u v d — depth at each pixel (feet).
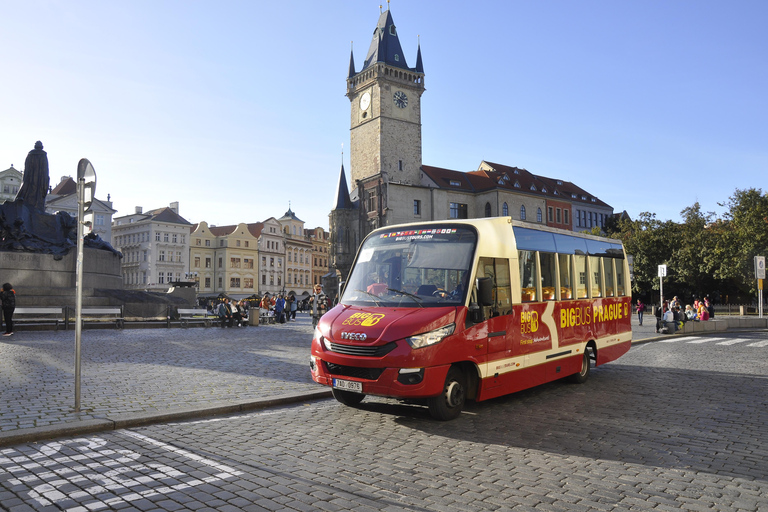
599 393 34.76
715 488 17.53
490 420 26.84
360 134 252.83
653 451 21.68
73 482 16.97
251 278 329.93
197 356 47.47
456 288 27.58
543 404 31.12
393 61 248.32
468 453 21.02
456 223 30.01
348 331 25.94
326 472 18.31
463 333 26.66
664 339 79.51
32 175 82.12
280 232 352.28
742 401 32.12
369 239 31.91
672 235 180.86
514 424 26.04
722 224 180.04
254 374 37.93
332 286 251.19
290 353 51.21
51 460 19.12
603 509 15.65
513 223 32.30
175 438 22.27
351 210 251.80
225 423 25.20
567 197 286.66
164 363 42.39
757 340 77.61
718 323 95.20
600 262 42.80
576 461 20.25
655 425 26.05
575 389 36.29
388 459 20.01
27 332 66.03
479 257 28.40
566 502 16.11
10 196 247.09
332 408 28.96
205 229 321.11
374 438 23.02
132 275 306.96
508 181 257.75
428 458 20.26
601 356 41.37
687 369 46.11
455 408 26.76
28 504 15.19
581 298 39.01
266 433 23.48
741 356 56.24
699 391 35.50
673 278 181.47
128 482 16.98
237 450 20.70
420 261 29.07
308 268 378.53
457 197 248.93
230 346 56.75
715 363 50.19
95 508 14.96
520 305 31.48
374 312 26.99
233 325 95.25
